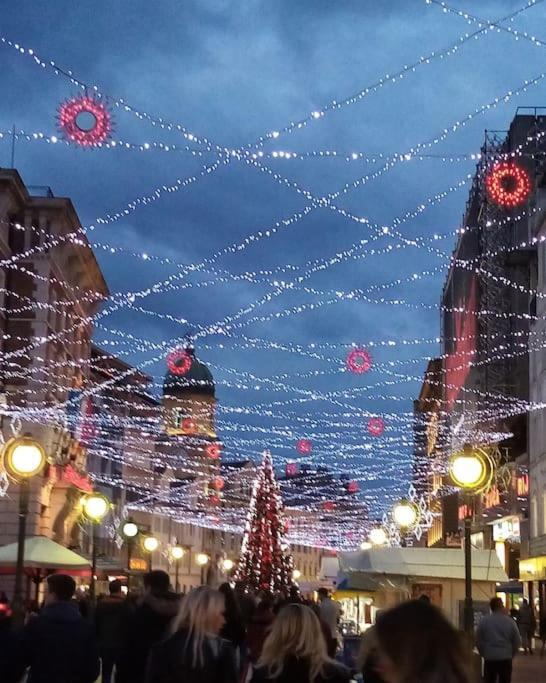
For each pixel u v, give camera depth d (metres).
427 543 101.81
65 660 8.91
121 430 72.00
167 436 85.12
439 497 88.69
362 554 26.14
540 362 49.78
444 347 93.44
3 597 26.62
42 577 27.77
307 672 7.30
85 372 59.16
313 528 121.31
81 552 52.97
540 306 49.56
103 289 59.38
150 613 11.48
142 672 11.41
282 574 48.12
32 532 46.47
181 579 94.88
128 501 76.31
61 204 47.62
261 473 49.53
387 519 68.31
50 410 45.75
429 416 102.69
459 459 15.88
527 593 52.31
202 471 100.88
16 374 46.44
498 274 59.38
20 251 47.56
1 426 45.41
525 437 58.06
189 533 99.25
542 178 52.41
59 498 50.28
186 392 111.81
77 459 55.56
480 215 64.19
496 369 60.41
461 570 25.53
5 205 45.22
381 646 3.75
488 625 17.67
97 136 12.05
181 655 7.52
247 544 48.50
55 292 49.47
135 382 76.00
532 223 54.59
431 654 3.67
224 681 7.53
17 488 46.56
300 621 7.42
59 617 9.05
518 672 27.58
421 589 26.03
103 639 15.01
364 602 36.12
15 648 8.90
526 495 53.75
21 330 47.06
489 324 60.69
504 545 58.16
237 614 13.20
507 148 56.34
